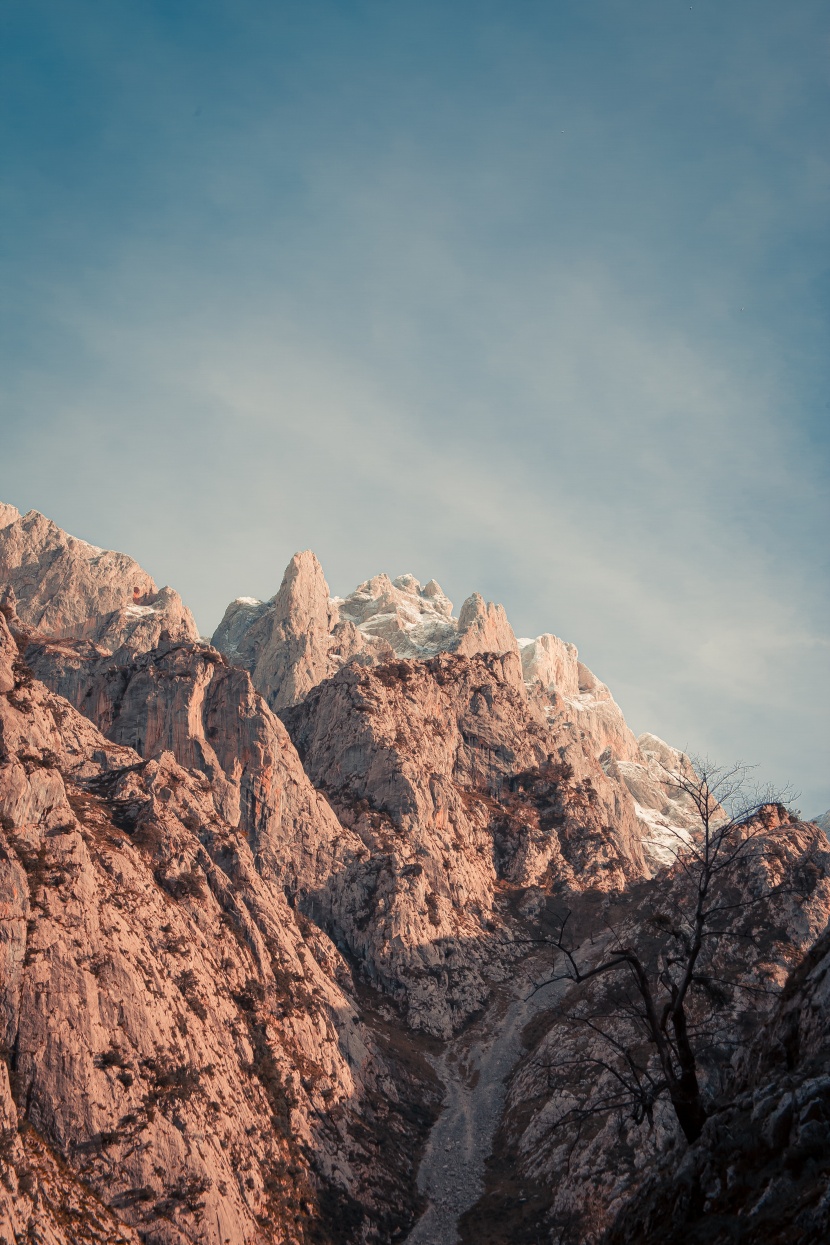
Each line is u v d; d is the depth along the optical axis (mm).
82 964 102625
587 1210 101875
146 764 155375
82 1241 81688
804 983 45875
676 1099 38781
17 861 104812
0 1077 89250
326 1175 111000
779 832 159125
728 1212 34844
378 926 173000
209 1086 104312
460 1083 146750
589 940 187375
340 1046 133875
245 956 130500
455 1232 110562
